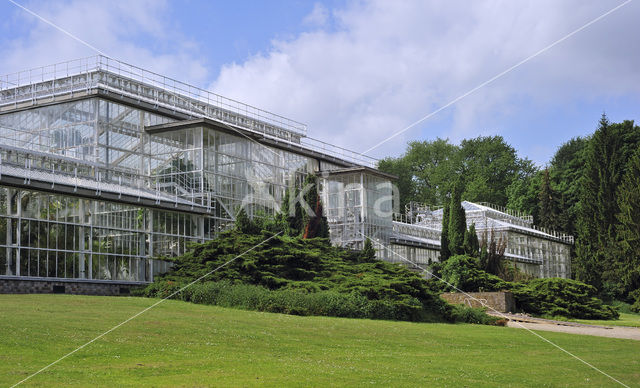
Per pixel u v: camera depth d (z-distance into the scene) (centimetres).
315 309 3469
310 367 2006
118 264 4259
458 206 5559
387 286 3847
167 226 4644
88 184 4162
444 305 4034
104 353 1984
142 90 5422
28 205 3759
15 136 5094
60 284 3875
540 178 10500
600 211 8294
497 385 1927
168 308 3203
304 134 7319
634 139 8744
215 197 5088
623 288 7262
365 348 2514
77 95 4853
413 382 1870
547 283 5019
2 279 3559
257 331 2652
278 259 3997
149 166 5169
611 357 2683
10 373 1662
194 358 2019
